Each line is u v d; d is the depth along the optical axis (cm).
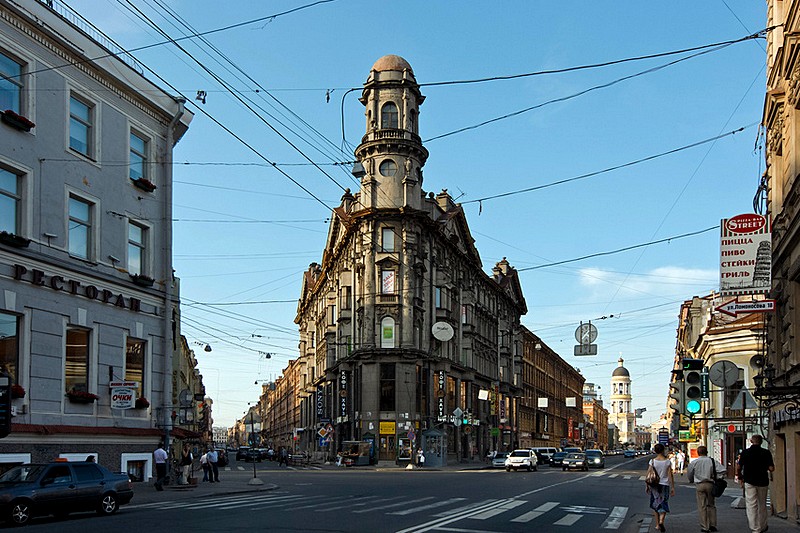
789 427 1883
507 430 9019
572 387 14450
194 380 11300
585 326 4159
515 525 1738
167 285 3092
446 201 7412
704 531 1611
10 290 2341
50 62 2561
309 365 9456
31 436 2353
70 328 2602
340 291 6850
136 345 2945
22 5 2420
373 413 6050
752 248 1845
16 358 2370
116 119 2884
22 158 2422
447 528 1628
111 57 2836
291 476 4475
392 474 4806
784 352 1952
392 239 6266
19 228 2414
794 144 1814
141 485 2869
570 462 5947
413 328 6209
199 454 7256
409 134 6341
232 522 1677
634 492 3081
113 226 2828
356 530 1545
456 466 6266
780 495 2039
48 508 1719
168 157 3175
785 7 1878
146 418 2941
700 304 6512
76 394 2555
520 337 9975
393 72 6359
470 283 7762
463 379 7375
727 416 4700
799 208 1719
